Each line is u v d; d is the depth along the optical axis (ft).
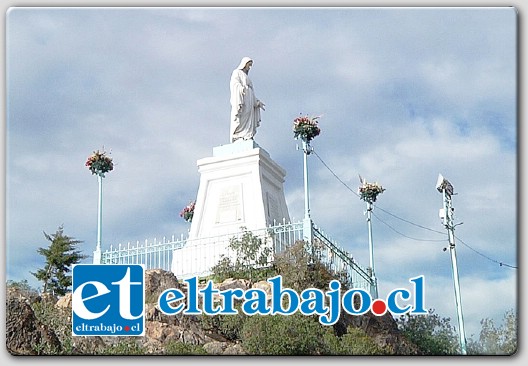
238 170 96.89
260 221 93.76
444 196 93.40
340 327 80.28
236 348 73.82
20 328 72.38
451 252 91.76
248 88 99.96
